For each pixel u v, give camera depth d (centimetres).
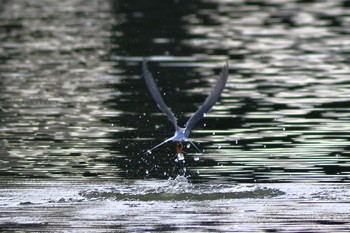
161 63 10594
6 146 6888
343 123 7444
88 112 8081
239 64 10488
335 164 6238
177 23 13825
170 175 6088
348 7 15488
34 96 8850
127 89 9119
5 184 5888
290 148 6681
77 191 5725
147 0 16838
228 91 8912
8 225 5053
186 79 9531
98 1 16975
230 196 5594
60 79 9725
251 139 6981
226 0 16638
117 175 6097
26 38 12744
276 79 9531
